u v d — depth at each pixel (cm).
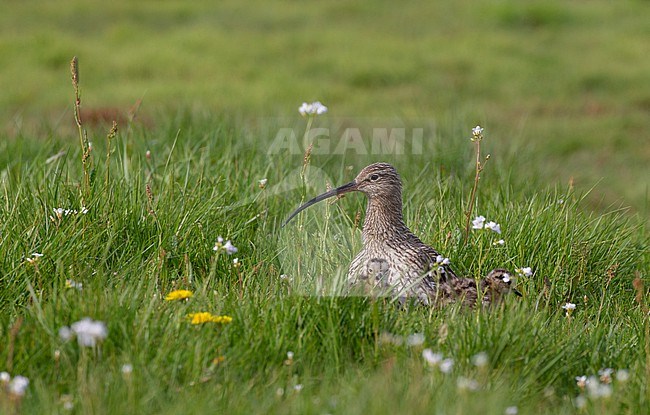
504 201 1544
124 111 2719
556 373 1027
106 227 1288
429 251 1274
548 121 2900
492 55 3684
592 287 1348
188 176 1541
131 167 1561
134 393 900
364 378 982
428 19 4334
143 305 1095
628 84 3381
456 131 2078
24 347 977
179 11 4416
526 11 4228
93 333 898
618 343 1128
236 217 1425
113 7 4459
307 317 1070
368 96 3164
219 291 1161
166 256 1270
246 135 1891
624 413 958
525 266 1343
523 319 1069
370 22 4309
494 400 914
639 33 4062
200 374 962
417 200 1574
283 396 946
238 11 4469
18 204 1339
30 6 4447
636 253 1470
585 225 1452
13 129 2478
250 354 1011
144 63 3509
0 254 1181
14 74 3375
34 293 1102
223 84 3234
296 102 3008
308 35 3962
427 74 3450
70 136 1981
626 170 2441
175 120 1939
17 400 883
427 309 1176
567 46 3891
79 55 3619
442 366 958
